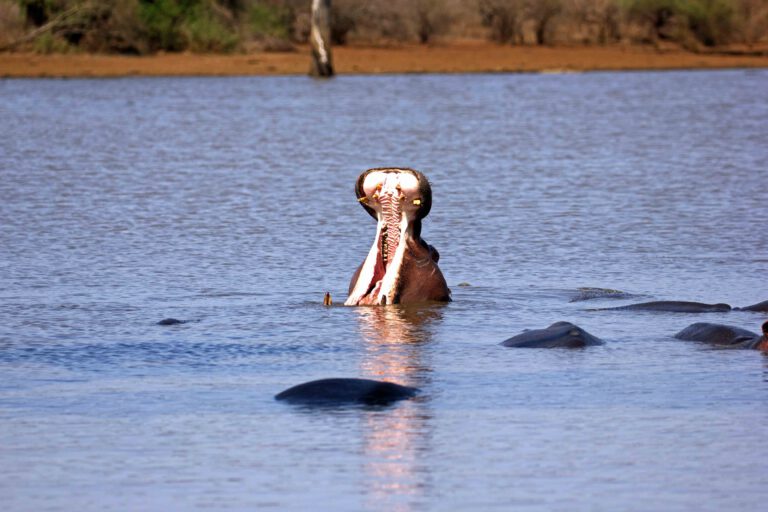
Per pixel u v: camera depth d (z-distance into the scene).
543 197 79.75
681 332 42.25
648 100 171.75
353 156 106.25
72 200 77.50
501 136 124.38
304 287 52.09
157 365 38.62
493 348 40.75
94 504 26.17
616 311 46.69
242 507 25.94
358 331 43.50
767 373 36.94
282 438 30.69
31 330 43.62
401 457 29.19
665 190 82.75
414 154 107.88
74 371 37.88
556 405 33.66
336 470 28.28
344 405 33.72
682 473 28.05
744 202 76.75
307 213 73.19
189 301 48.97
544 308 47.44
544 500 26.30
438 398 34.41
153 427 31.70
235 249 61.31
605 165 98.56
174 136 122.44
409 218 48.66
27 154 104.38
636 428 31.45
